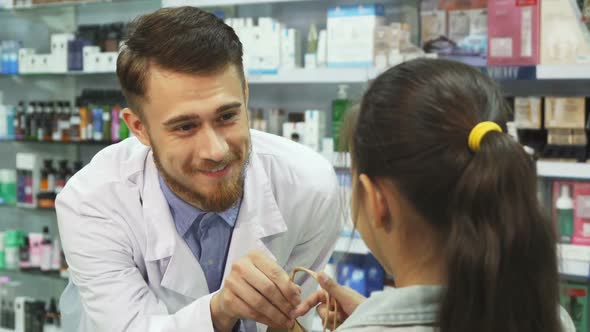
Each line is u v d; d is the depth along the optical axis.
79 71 3.58
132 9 3.62
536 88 2.84
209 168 1.11
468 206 0.67
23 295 3.90
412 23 2.92
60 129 3.66
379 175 0.74
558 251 0.72
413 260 0.76
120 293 1.24
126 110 1.20
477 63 2.59
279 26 2.92
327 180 1.43
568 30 2.43
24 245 3.76
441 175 0.70
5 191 3.82
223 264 1.36
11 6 3.80
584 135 2.48
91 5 3.64
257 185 1.33
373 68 2.67
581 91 2.77
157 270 1.32
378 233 0.78
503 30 2.49
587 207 2.50
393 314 0.74
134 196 1.31
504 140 0.68
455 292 0.67
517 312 0.67
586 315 2.57
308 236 1.47
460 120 0.70
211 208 1.17
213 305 1.12
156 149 1.15
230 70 1.08
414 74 0.73
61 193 1.34
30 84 3.92
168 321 1.15
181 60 1.04
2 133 3.84
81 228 1.28
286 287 1.05
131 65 1.09
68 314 1.57
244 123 1.14
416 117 0.71
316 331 2.72
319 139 2.98
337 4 3.14
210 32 1.06
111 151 1.39
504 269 0.66
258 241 1.32
